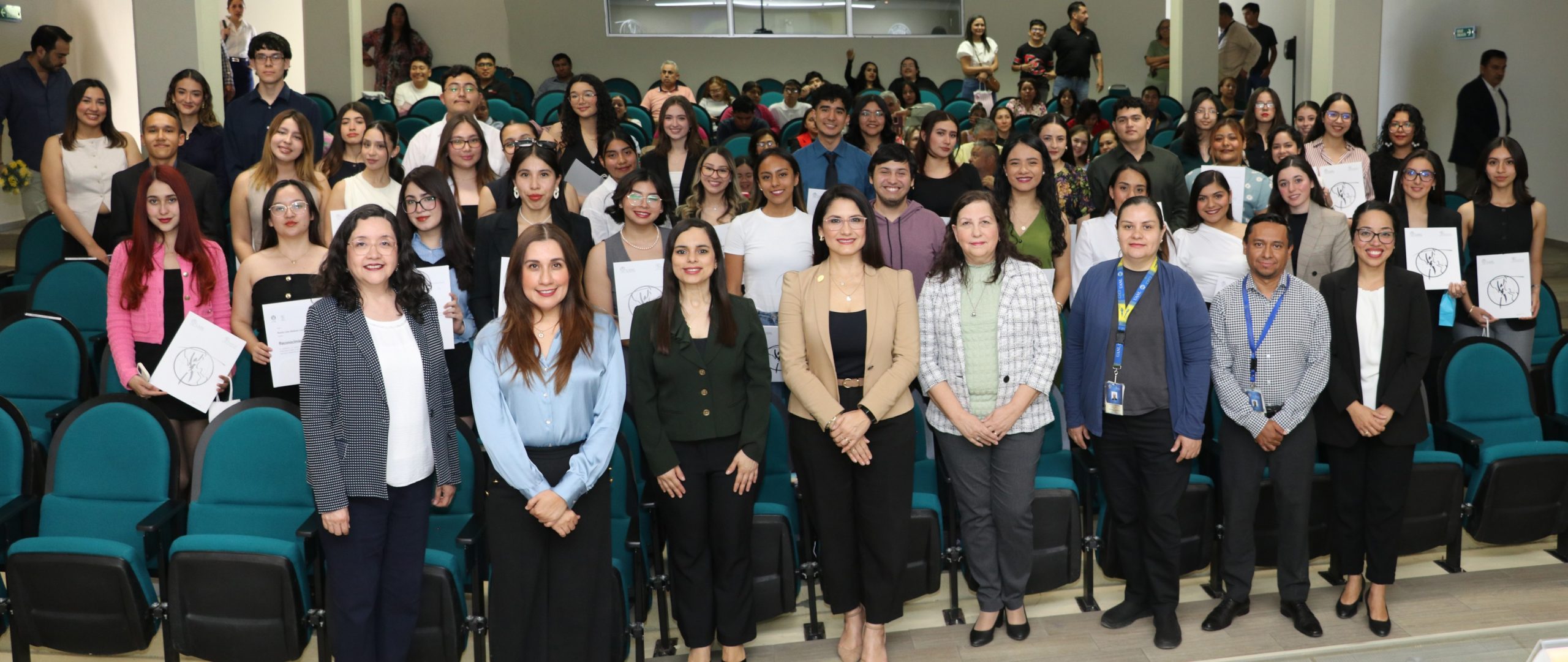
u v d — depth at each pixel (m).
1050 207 4.23
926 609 3.89
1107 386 3.50
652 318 3.24
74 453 3.46
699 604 3.32
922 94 10.44
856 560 3.45
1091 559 3.82
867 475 3.35
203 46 6.11
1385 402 3.52
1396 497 3.57
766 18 12.91
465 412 3.90
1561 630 1.79
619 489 3.46
